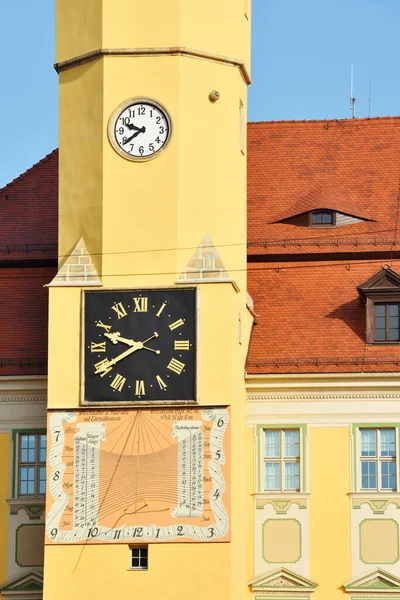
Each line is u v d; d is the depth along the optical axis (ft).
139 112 185.37
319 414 193.57
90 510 178.40
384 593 188.65
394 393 193.06
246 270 201.98
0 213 208.64
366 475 192.34
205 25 187.32
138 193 184.03
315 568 189.88
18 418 194.80
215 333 180.55
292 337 197.57
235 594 178.19
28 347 196.54
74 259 183.83
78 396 180.45
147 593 176.35
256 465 192.85
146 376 180.24
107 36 186.09
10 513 192.65
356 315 199.31
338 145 216.95
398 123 218.79
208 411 179.01
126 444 179.22
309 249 204.74
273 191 212.02
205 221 184.24
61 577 177.47
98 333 181.57
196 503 177.58
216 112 186.70
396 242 204.23
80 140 186.60
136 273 182.60
